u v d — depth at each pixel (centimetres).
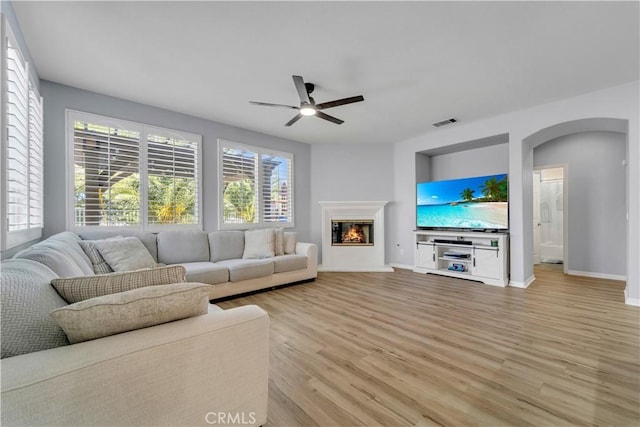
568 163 497
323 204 556
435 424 142
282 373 189
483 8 204
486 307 322
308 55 262
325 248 557
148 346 99
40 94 304
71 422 84
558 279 459
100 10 203
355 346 228
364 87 327
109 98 348
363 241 568
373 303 340
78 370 86
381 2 197
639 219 319
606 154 464
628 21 217
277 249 448
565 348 221
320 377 185
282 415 149
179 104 376
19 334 91
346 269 547
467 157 534
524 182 418
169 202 394
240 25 221
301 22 217
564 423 142
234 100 363
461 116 426
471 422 144
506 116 420
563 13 209
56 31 226
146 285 127
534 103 378
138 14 208
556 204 627
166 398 102
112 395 91
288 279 421
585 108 348
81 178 329
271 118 429
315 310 316
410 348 224
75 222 324
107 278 122
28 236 219
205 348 112
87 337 99
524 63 278
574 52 259
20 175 197
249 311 130
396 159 576
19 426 77
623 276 448
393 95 350
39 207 267
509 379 180
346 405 157
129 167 362
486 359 205
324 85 322
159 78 305
